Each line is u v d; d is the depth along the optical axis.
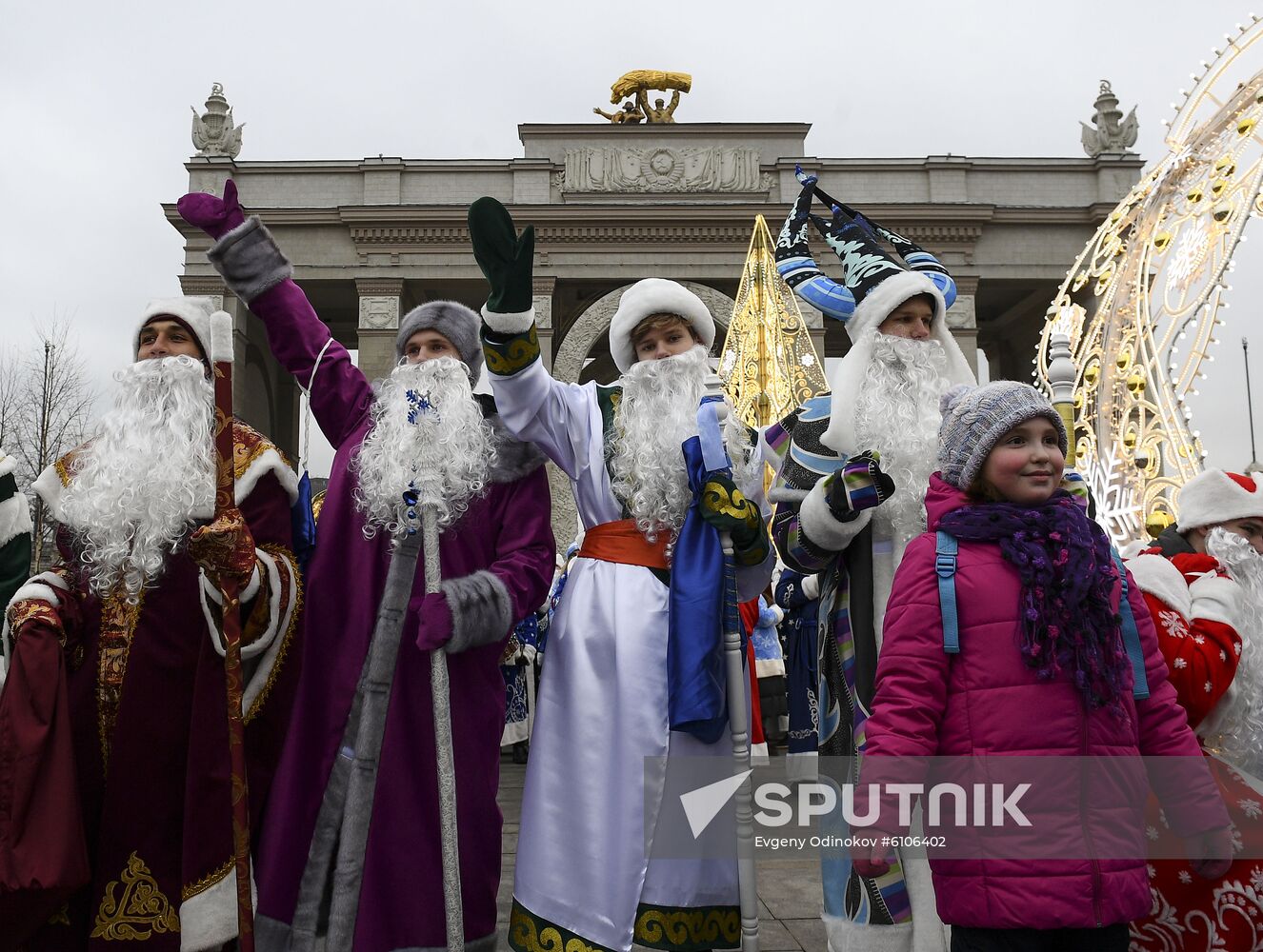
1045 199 28.81
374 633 2.81
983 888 1.99
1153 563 2.66
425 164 28.31
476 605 2.72
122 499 2.69
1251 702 2.62
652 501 2.89
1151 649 2.18
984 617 2.08
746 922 2.61
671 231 27.83
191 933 2.48
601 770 2.74
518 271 2.79
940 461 2.30
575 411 3.05
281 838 2.70
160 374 2.83
